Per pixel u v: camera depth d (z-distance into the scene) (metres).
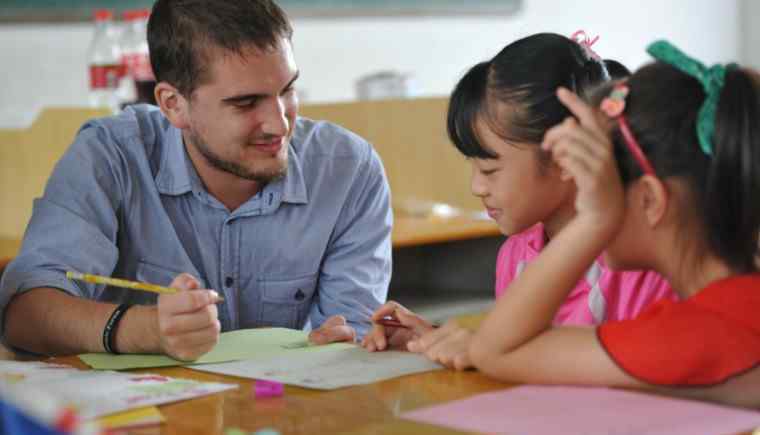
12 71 4.05
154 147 2.02
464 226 3.28
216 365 1.48
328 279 2.13
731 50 6.76
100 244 1.91
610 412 1.11
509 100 1.54
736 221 1.22
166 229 2.01
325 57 4.85
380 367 1.42
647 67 1.26
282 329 1.78
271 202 2.03
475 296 3.44
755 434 1.05
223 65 1.79
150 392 1.27
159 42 1.87
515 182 1.57
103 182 1.96
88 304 1.66
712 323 1.18
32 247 1.86
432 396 1.24
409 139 3.62
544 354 1.25
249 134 1.84
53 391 1.27
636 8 6.15
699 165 1.22
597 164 1.21
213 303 1.52
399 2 5.07
